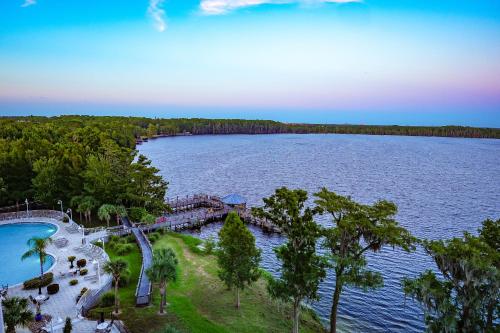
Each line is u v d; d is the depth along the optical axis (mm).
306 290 31297
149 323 30219
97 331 28219
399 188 102625
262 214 33062
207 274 44531
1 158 66875
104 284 37656
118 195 62156
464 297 23797
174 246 54469
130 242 53844
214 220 74625
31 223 60344
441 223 69688
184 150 199500
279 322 34969
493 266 22672
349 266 30172
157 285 39031
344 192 97062
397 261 50844
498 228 26578
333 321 32031
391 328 35969
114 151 67875
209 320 33125
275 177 120062
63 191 64750
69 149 73750
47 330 28578
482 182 112812
